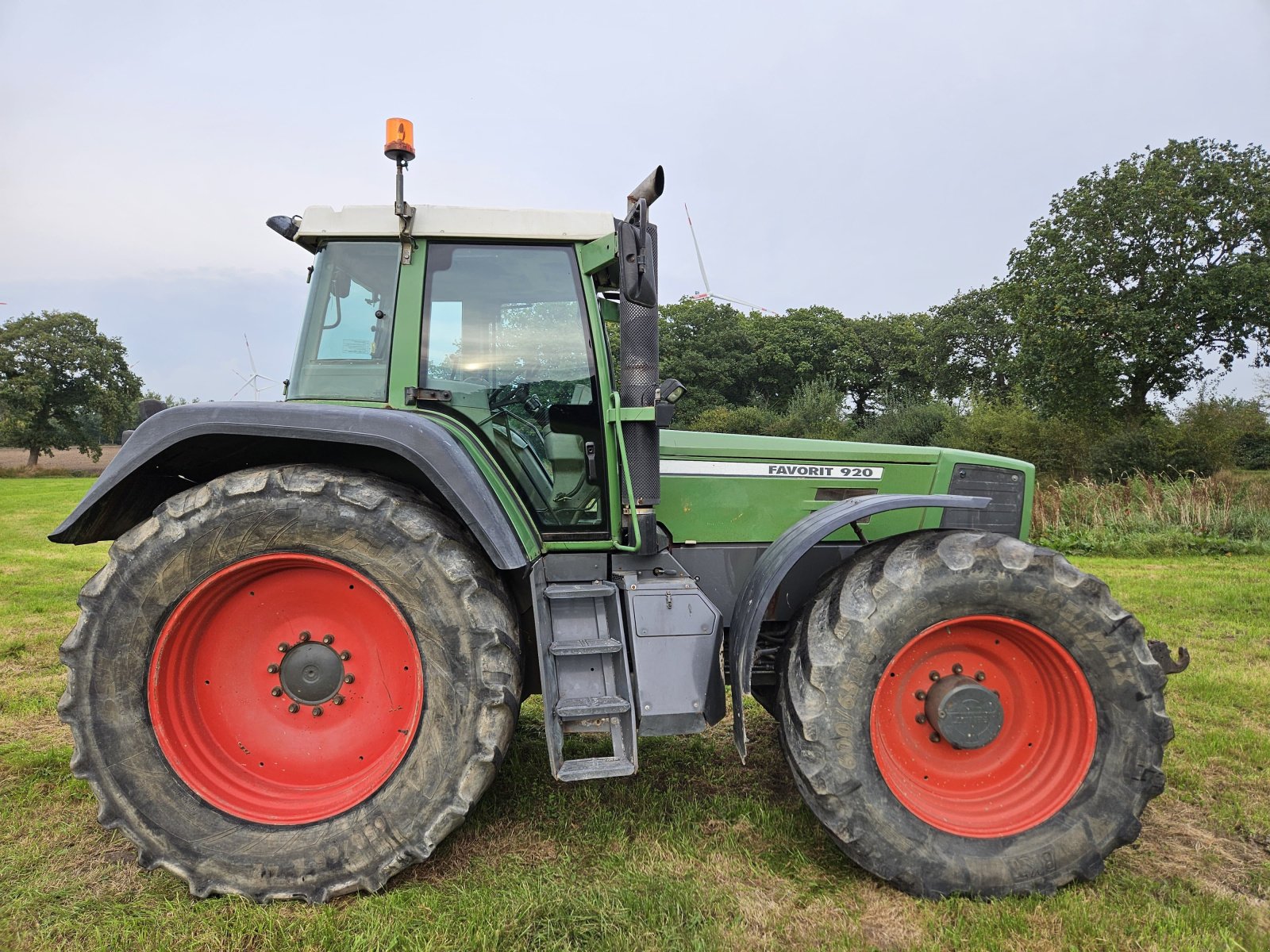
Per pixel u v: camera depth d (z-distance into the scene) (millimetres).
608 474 3000
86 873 2576
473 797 2473
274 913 2342
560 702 2592
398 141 2719
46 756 3443
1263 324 18906
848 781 2506
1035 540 12102
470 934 2221
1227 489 13312
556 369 3045
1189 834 2910
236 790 2582
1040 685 2770
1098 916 2354
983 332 37875
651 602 2768
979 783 2736
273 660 2695
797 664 2641
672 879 2541
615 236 3000
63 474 45531
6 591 7469
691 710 2688
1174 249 19469
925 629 2604
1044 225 21219
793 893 2488
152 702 2514
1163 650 2857
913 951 2203
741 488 3367
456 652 2498
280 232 3094
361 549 2521
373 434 2541
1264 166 19172
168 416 2555
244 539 2520
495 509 2611
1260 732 3904
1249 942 2248
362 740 2664
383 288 2967
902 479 3531
